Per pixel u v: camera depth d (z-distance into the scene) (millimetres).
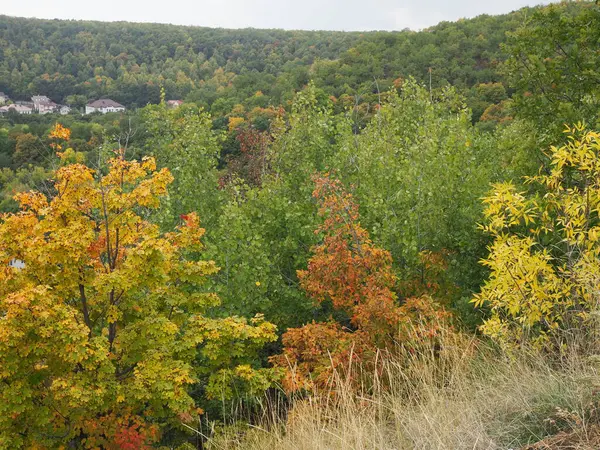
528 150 9055
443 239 9516
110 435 6867
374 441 4281
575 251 5867
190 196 14969
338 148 14875
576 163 6121
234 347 8117
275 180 14492
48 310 6164
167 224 13641
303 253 11953
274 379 7809
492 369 5309
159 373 7145
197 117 16438
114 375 7164
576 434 3541
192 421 7883
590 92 8867
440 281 9125
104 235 7492
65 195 7004
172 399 6961
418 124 15602
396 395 5254
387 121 16906
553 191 6109
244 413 8367
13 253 6867
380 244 10117
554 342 5473
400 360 6391
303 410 5500
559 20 9195
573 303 5332
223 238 10930
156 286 7254
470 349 5938
